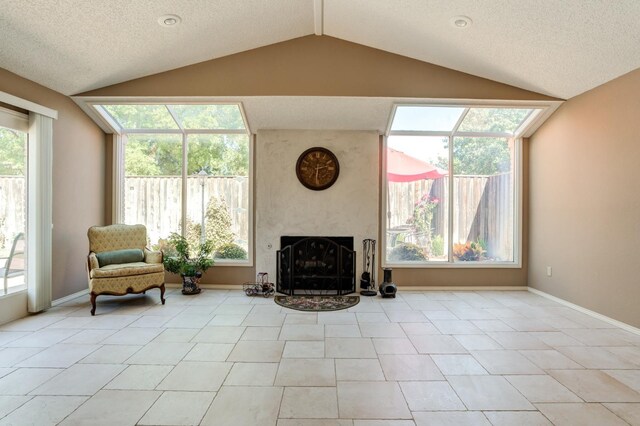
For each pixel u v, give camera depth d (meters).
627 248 3.56
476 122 5.04
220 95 4.39
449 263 5.23
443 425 1.97
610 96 3.78
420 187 5.30
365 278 5.00
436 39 3.83
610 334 3.41
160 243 5.31
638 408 2.15
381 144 5.23
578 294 4.21
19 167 3.81
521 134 5.14
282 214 5.10
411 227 5.30
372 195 5.10
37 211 3.88
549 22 3.14
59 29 3.31
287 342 3.16
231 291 5.05
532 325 3.66
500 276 5.25
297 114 4.75
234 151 5.28
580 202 4.18
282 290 5.03
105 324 3.61
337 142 5.10
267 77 4.37
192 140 5.27
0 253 3.62
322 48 4.37
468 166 5.30
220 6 3.40
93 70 4.02
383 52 4.38
